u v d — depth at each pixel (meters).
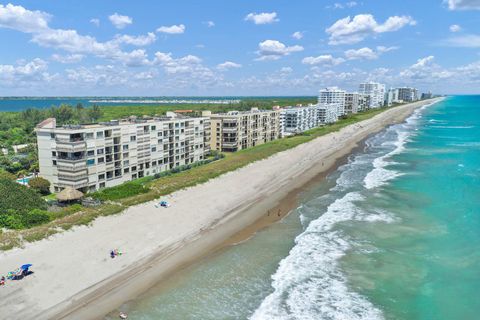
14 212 45.72
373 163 92.19
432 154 103.94
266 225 50.91
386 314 30.78
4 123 153.75
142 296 33.44
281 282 35.88
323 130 157.12
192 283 35.72
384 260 39.72
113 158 68.38
